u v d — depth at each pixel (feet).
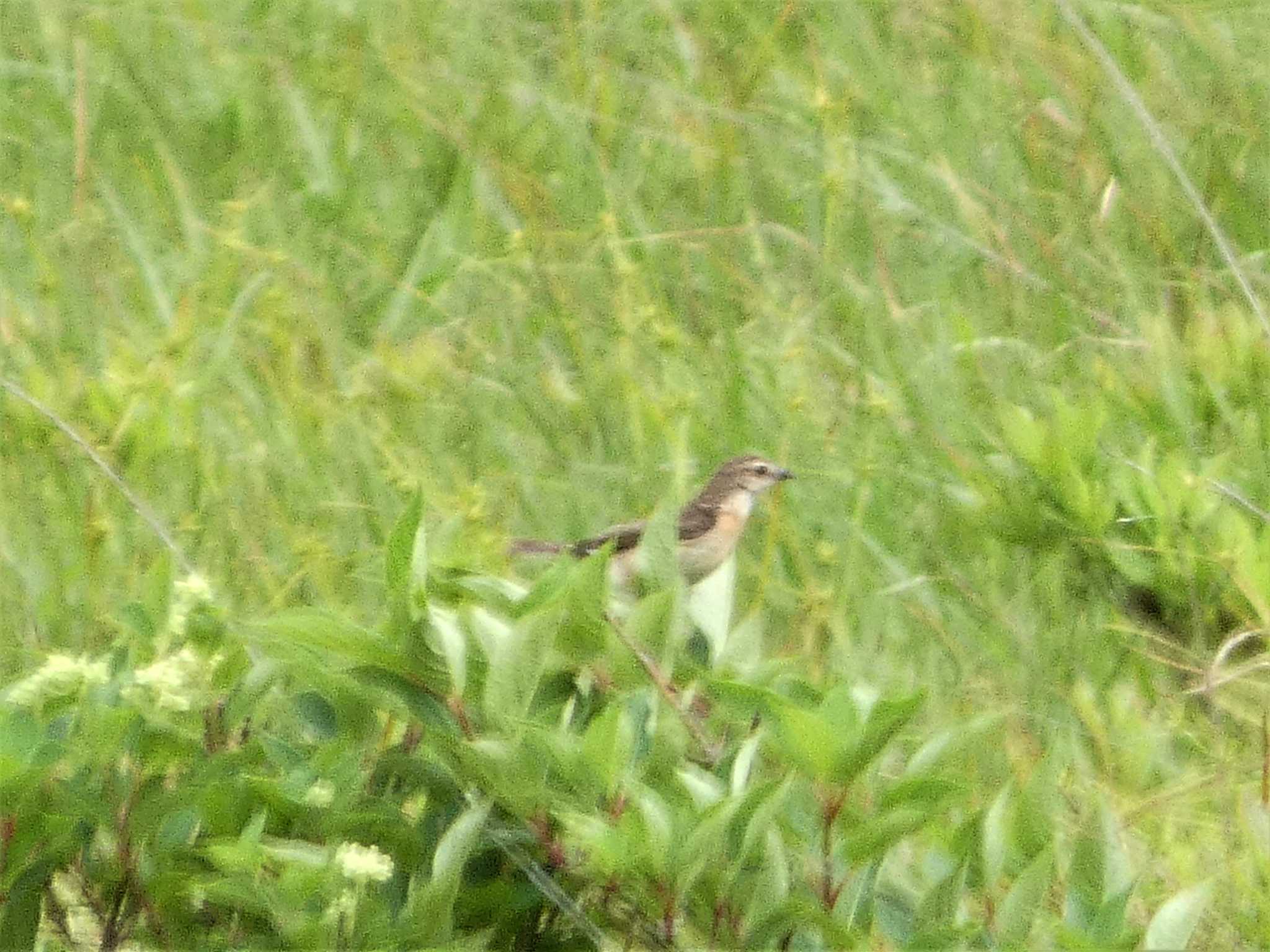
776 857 21.89
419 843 22.38
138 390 35.94
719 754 23.45
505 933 23.12
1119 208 45.24
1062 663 33.09
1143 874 27.17
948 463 36.91
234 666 23.70
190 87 49.88
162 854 22.43
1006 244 43.86
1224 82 48.98
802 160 46.78
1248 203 45.80
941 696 31.83
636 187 46.78
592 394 38.96
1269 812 28.63
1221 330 40.37
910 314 42.42
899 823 21.58
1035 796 22.72
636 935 22.59
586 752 21.40
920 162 46.60
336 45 51.34
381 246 44.75
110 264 42.96
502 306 42.09
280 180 46.65
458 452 38.04
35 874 22.22
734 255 44.21
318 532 34.45
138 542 34.14
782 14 51.62
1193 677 32.94
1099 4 50.75
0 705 22.62
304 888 21.06
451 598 23.93
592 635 22.84
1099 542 34.35
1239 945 26.50
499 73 50.85
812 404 39.01
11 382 36.96
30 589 32.48
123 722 22.06
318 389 39.22
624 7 53.06
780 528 35.94
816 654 32.73
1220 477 35.58
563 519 36.52
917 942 21.40
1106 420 37.17
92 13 51.75
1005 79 49.34
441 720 22.18
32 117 48.26
